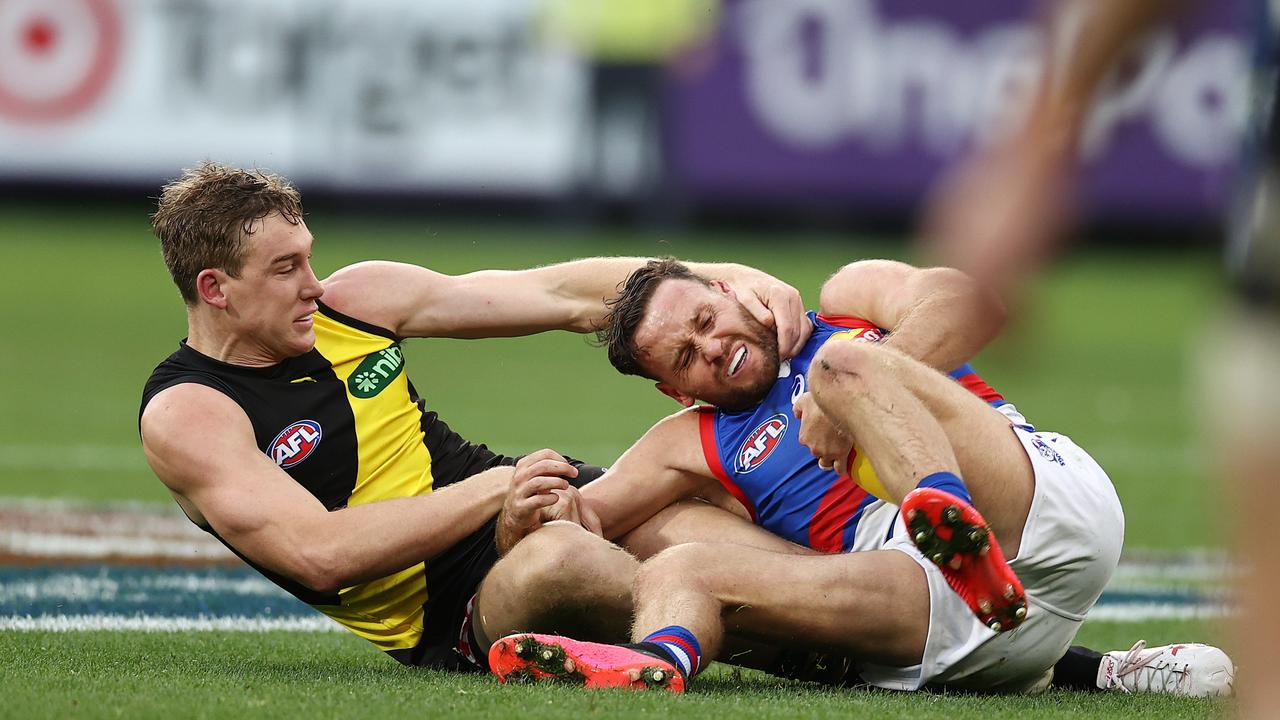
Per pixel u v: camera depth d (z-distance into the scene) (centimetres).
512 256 5997
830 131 6353
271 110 6222
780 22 6347
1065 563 1097
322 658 1313
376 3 6259
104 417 3359
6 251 6288
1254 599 540
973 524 932
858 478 1132
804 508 1203
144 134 6134
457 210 6400
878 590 1078
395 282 1314
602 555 1128
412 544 1144
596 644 1049
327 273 5312
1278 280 537
